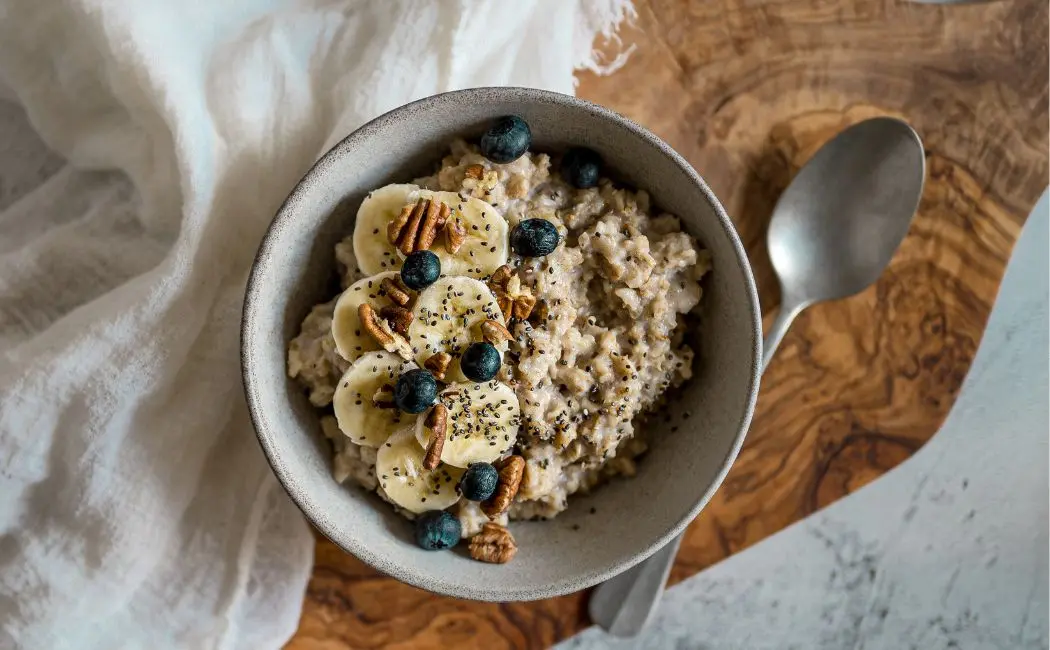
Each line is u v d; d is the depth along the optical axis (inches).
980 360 19.0
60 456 16.8
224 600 17.3
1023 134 18.6
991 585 19.0
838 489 18.6
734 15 18.2
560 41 17.6
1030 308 19.0
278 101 17.1
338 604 17.7
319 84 17.3
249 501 17.6
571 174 15.7
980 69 18.6
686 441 16.0
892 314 18.5
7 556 17.0
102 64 17.0
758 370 15.0
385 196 15.2
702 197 15.2
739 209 18.1
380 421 15.1
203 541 17.4
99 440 16.8
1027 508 19.0
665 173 15.5
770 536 18.6
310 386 15.8
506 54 17.5
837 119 18.3
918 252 18.5
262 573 17.4
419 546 15.5
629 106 18.0
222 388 17.3
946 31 18.5
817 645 18.7
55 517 17.0
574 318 15.3
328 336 15.4
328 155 14.9
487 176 15.2
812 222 18.0
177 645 17.1
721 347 15.8
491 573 15.4
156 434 17.1
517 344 15.1
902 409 18.6
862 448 18.6
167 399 17.1
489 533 15.6
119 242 17.6
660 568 17.9
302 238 15.3
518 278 15.1
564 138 15.7
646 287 15.4
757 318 15.1
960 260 18.6
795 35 18.2
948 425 18.9
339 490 15.7
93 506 16.8
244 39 17.2
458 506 15.6
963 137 18.6
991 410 19.0
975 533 19.0
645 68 18.0
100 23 16.5
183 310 16.8
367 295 15.1
